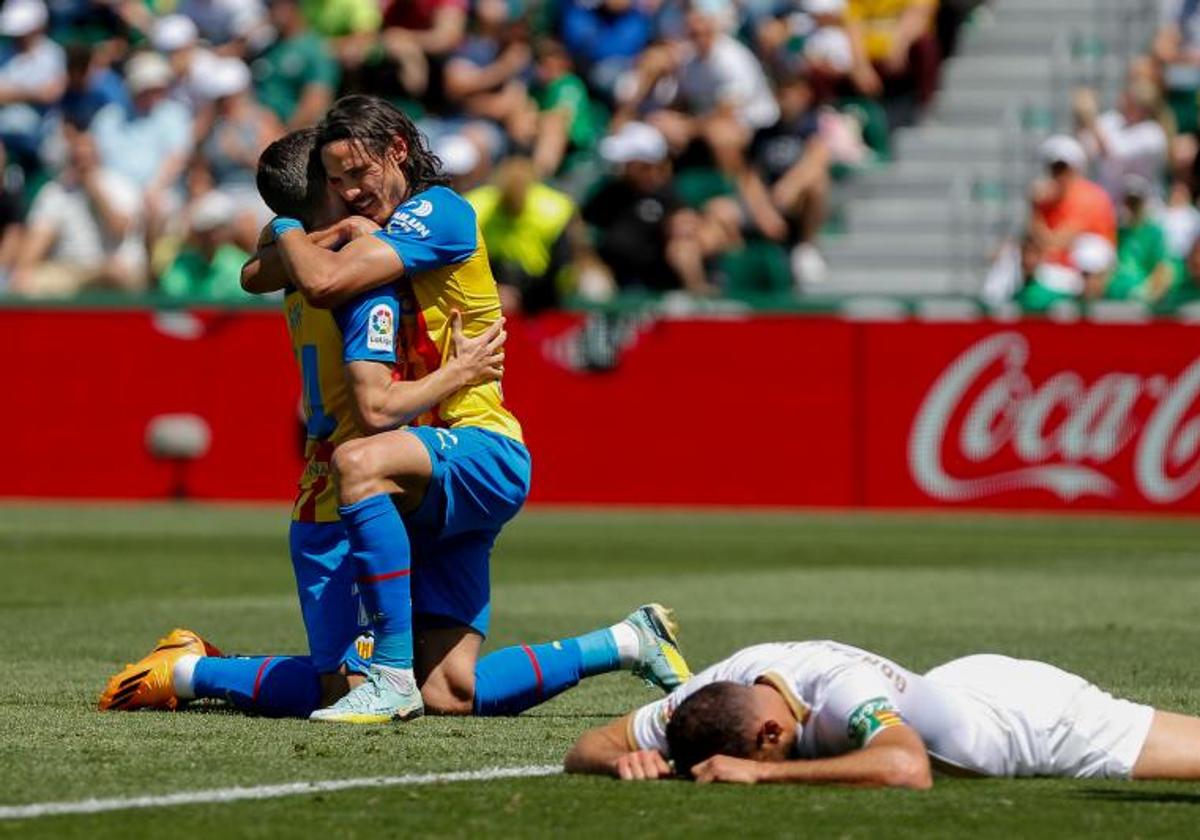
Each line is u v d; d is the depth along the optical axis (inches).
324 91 2662.4
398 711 793.6
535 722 815.1
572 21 2714.1
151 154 2559.1
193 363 2287.2
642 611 846.5
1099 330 2124.8
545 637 1177.4
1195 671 1012.5
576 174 2615.7
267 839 561.6
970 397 2160.4
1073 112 2586.1
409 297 817.5
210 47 2775.6
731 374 2206.0
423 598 821.2
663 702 656.4
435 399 803.4
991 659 665.0
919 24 2647.6
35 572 1566.2
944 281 2529.5
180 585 1475.1
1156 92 2459.4
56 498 2314.2
